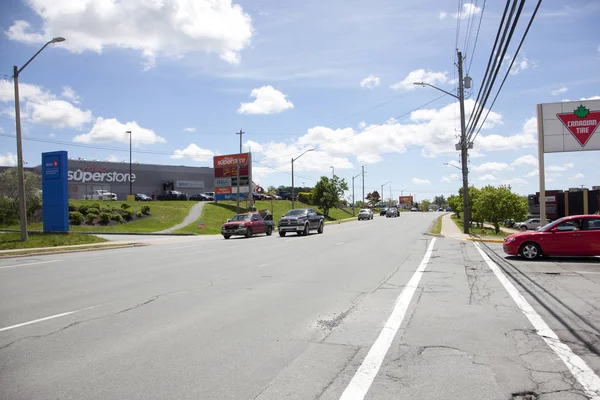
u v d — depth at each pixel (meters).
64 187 28.75
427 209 177.38
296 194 89.25
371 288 10.48
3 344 6.23
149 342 6.27
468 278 11.90
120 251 22.00
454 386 4.70
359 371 5.14
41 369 5.24
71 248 22.73
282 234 31.84
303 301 9.02
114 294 9.92
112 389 4.66
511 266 14.15
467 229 31.88
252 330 6.87
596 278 11.59
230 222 32.31
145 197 67.44
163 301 9.09
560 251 15.06
